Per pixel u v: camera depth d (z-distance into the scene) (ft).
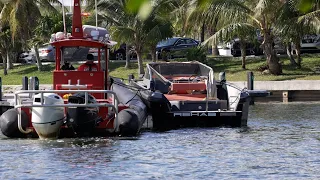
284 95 263.90
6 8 338.95
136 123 129.80
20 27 334.85
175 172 94.22
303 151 115.24
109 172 93.76
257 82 266.98
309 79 284.61
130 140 127.75
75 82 138.31
